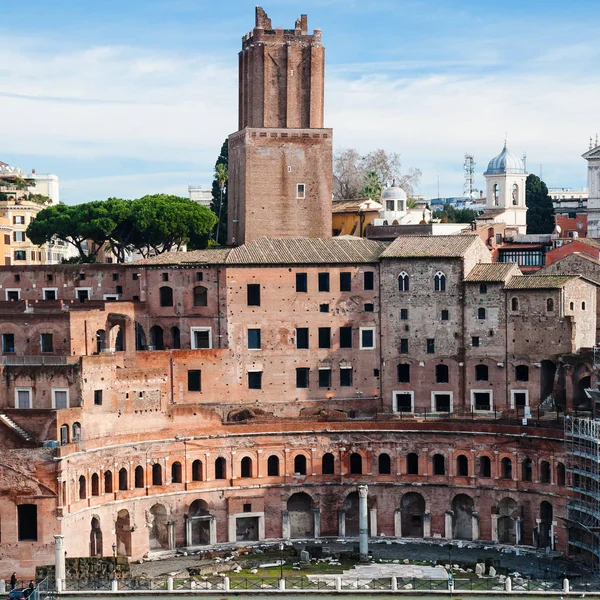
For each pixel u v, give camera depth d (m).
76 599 139.25
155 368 167.50
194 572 152.25
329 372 183.75
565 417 160.88
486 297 179.62
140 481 165.25
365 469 174.38
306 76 197.62
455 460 172.00
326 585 144.50
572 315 176.00
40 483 150.00
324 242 188.12
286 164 196.00
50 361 166.12
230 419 178.50
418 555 163.12
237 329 180.62
